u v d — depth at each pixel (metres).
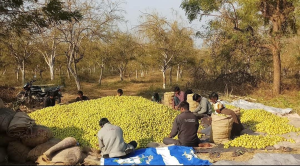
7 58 31.17
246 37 19.06
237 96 18.44
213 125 7.91
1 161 6.24
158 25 25.28
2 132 6.60
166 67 26.62
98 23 19.45
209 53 22.72
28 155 6.34
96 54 32.66
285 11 18.50
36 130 6.58
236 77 21.84
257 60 21.70
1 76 41.25
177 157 6.23
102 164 5.87
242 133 8.84
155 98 14.23
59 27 18.33
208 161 6.02
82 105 10.34
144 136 7.80
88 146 7.21
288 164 5.87
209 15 20.09
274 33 18.61
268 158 6.14
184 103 7.62
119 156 6.21
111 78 49.62
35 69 42.97
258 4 18.28
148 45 26.75
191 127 7.43
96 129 8.13
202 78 23.69
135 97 11.34
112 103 10.49
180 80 37.84
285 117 10.79
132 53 35.81
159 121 8.91
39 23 11.89
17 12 11.28
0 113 6.77
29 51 30.77
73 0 18.19
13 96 17.72
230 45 21.03
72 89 25.78
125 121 8.41
